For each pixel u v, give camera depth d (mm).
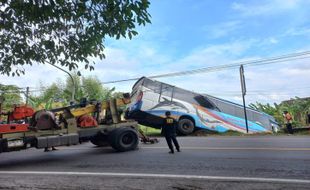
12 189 7395
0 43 6863
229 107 26109
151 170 9180
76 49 6676
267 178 7996
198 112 24281
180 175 8461
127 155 12047
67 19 6148
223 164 9812
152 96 22906
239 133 23984
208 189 7098
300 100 37969
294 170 8844
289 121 24438
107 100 13508
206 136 21438
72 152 13625
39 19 6000
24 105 11531
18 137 10812
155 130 29375
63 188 7402
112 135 12891
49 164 10836
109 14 5793
